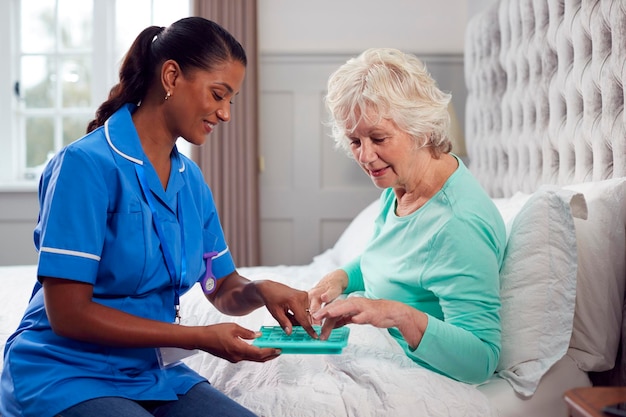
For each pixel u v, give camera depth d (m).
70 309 1.26
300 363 1.56
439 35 3.96
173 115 1.41
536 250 1.59
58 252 1.26
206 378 1.59
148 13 4.25
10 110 4.26
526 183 2.53
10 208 4.07
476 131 3.18
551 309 1.55
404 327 1.42
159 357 1.38
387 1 3.96
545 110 2.34
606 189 1.69
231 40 1.41
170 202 1.44
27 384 1.26
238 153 3.93
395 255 1.66
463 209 1.54
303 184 4.01
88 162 1.31
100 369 1.31
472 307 1.49
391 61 1.57
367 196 3.99
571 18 2.05
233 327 1.32
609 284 1.62
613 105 1.82
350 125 1.56
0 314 1.99
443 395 1.39
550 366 1.48
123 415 1.22
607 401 1.00
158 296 1.41
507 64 2.71
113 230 1.33
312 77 3.97
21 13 4.29
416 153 1.59
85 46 4.31
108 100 1.47
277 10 3.99
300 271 2.84
